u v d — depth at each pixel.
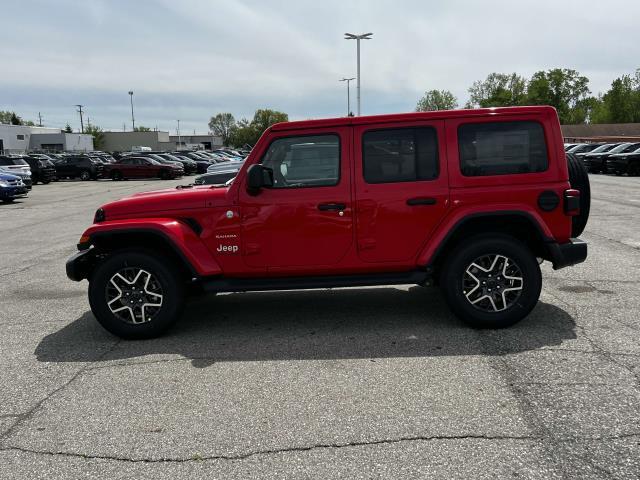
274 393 3.58
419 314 5.18
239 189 4.66
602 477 2.58
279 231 4.65
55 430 3.20
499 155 4.56
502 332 4.59
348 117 4.62
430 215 4.59
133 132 91.69
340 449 2.89
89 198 21.27
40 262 8.67
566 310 5.13
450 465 2.71
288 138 4.64
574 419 3.11
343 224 4.62
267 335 4.76
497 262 4.58
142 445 3.00
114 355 4.41
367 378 3.76
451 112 4.57
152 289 4.74
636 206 13.49
